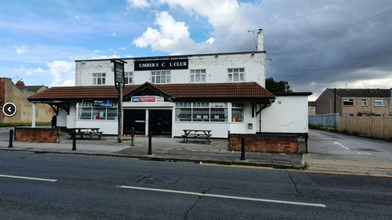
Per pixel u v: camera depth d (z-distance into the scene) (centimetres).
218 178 726
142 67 2091
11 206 488
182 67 2023
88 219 430
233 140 1187
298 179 730
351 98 4516
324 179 734
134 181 679
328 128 3147
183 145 1365
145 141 1516
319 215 464
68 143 1413
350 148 1362
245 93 1706
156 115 1809
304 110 1838
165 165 907
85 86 2141
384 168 870
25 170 792
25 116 3666
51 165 877
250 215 457
